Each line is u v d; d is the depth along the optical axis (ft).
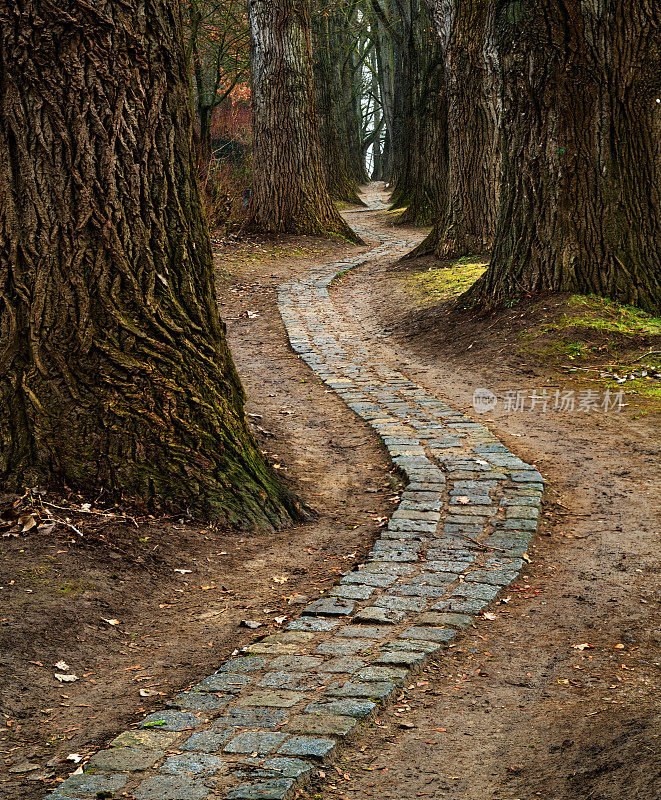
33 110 17.60
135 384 18.51
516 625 14.33
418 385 32.58
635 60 34.12
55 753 10.18
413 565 17.03
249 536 18.60
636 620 14.33
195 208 20.31
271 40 64.59
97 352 18.21
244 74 79.30
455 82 51.90
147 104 18.94
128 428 18.24
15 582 14.20
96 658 12.83
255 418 27.73
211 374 20.11
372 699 11.32
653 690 11.59
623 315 34.22
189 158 20.16
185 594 15.56
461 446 25.03
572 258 35.78
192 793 9.00
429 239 56.54
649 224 35.06
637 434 25.39
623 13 33.96
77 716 11.14
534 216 36.50
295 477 22.99
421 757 10.11
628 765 8.78
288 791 9.00
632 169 34.88
